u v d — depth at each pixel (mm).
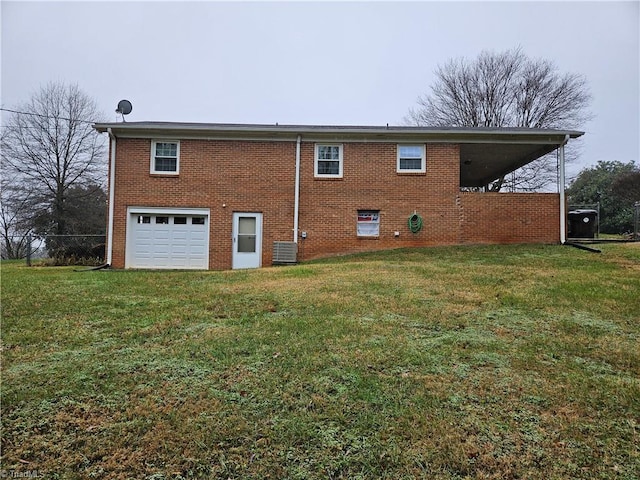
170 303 5816
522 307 5332
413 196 13211
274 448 2322
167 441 2383
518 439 2402
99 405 2787
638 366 3459
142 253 13133
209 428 2504
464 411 2703
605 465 2174
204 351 3768
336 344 3926
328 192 13258
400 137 13188
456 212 13164
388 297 5977
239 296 6234
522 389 3010
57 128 25984
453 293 6215
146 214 13156
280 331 4348
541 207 13125
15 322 4805
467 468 2158
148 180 13102
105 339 4164
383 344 3934
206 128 12875
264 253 13125
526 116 26531
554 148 13719
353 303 5613
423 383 3100
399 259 10844
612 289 6305
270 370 3328
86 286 7312
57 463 2207
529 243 12961
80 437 2424
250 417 2629
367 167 13266
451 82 27984
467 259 10422
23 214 25297
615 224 26953
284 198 13211
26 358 3633
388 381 3129
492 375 3258
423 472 2133
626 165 32906
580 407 2756
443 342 4020
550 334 4273
